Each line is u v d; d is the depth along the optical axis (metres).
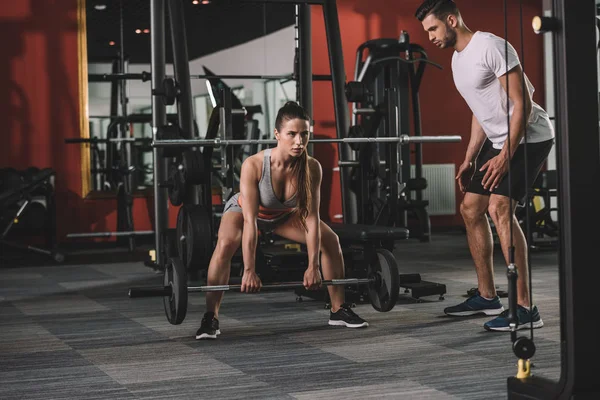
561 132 1.83
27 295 4.62
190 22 7.83
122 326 3.53
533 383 1.92
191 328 3.44
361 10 8.36
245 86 7.95
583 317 1.80
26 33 7.42
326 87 8.24
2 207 6.27
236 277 4.94
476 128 3.44
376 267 3.32
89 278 5.41
